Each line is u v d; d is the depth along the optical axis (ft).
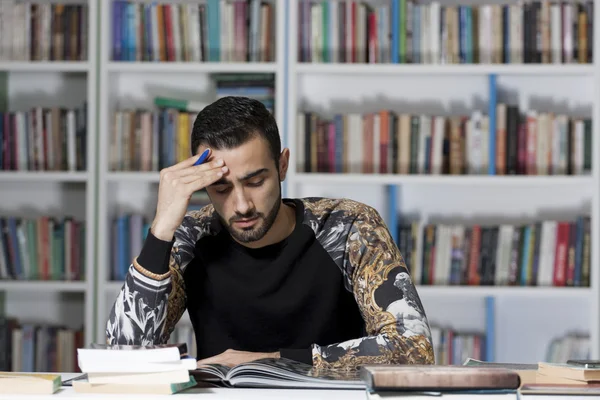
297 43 12.04
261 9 12.19
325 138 12.10
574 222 12.10
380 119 12.08
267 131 5.63
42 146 12.17
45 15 12.25
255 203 5.61
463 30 12.09
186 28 12.20
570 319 12.54
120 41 12.21
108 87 12.10
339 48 12.12
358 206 6.48
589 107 12.60
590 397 4.49
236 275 6.22
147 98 12.74
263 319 6.22
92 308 11.94
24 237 12.18
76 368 12.26
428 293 11.77
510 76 12.65
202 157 5.58
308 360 5.36
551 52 12.04
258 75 12.10
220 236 6.30
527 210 12.73
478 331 12.62
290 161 11.85
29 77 12.89
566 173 11.98
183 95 12.74
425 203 12.79
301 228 6.26
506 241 12.01
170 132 12.15
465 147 12.11
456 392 4.22
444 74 12.21
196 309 6.36
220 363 5.50
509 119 12.01
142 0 12.68
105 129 12.00
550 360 12.27
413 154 12.10
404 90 12.77
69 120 12.16
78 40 12.25
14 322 12.36
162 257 5.52
